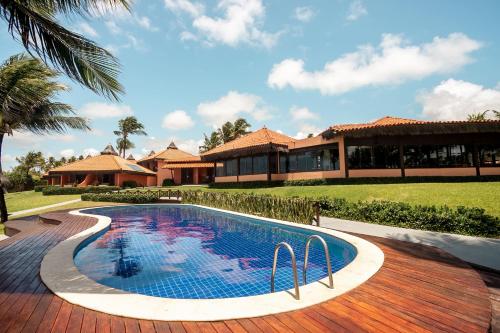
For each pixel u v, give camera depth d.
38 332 3.20
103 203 24.20
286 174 26.73
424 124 19.73
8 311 3.72
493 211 10.88
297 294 4.04
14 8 5.49
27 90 10.12
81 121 17.97
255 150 25.88
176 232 12.20
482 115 49.50
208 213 17.91
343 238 8.27
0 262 6.14
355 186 19.08
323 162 24.00
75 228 10.99
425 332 3.14
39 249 7.42
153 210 19.59
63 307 3.86
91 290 4.41
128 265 7.44
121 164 39.47
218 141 60.81
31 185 51.72
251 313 3.61
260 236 11.17
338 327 3.27
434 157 21.36
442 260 6.04
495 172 20.77
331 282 4.46
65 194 32.94
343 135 21.31
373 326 3.28
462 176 19.94
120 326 3.34
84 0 5.75
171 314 3.58
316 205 10.58
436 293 4.25
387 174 21.52
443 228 9.45
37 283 4.82
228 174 32.97
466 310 3.68
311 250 8.62
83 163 39.38
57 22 6.00
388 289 4.42
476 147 20.81
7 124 14.38
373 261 5.91
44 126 16.55
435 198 13.52
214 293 5.50
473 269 5.44
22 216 18.47
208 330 3.24
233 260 7.87
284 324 3.36
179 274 6.68
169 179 43.19
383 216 11.05
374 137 21.53
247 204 15.20
